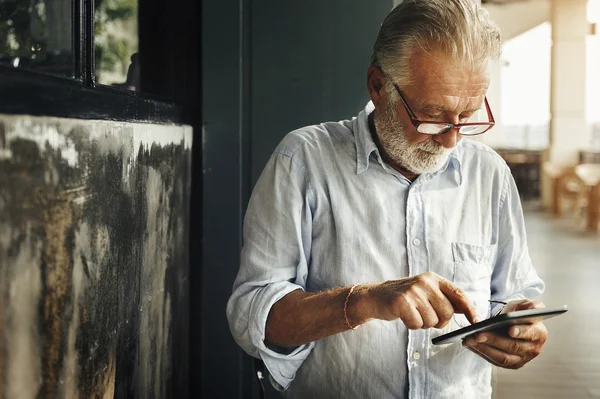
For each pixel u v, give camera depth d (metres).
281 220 1.53
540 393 4.12
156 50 2.20
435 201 1.54
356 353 1.51
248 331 1.49
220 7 2.42
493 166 1.60
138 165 1.55
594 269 7.39
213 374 2.50
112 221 1.33
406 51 1.36
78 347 1.16
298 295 1.46
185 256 2.30
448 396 1.53
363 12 2.47
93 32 1.51
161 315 1.87
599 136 13.34
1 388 0.89
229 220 2.48
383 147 1.51
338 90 2.49
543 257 7.99
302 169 1.54
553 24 12.66
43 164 0.99
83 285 1.17
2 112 0.88
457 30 1.33
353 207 1.53
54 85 1.05
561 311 1.29
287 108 2.49
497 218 1.60
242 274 1.56
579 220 10.98
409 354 1.50
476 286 1.56
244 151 2.49
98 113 1.27
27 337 0.96
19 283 0.93
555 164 12.24
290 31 2.47
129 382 1.52
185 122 2.33
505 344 1.37
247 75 2.48
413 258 1.53
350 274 1.52
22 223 0.93
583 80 12.59
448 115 1.37
